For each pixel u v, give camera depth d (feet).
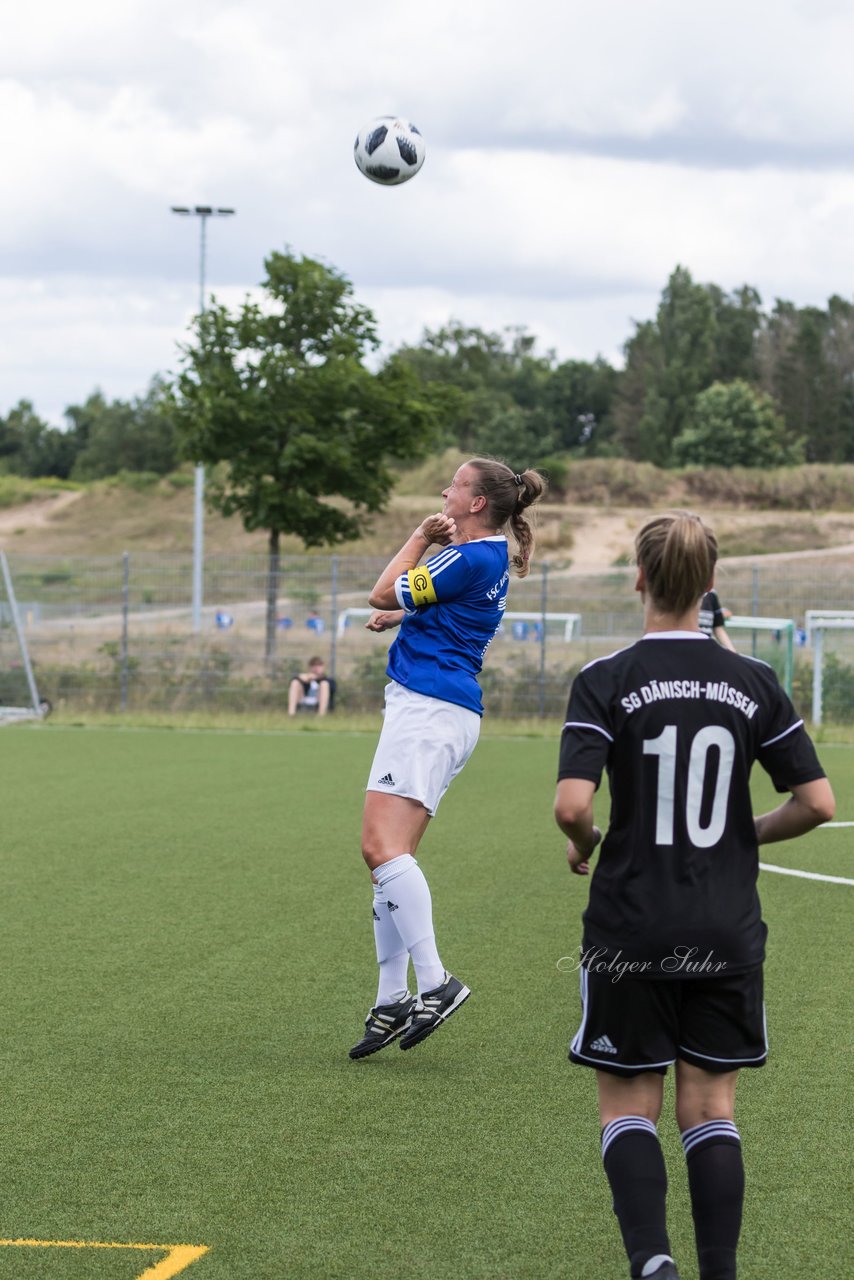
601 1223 17.31
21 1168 19.08
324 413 111.04
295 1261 16.20
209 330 111.86
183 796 59.52
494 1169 19.08
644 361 465.88
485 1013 27.20
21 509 284.20
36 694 97.19
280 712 97.86
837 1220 17.51
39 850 46.09
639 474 266.36
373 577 117.50
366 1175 18.85
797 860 45.39
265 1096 22.18
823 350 478.18
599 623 117.60
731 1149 14.39
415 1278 15.78
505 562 24.34
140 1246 16.58
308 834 49.55
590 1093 22.38
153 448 412.77
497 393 471.21
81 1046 24.90
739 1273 15.99
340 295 112.16
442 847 47.06
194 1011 27.27
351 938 33.71
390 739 24.07
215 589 110.11
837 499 265.95
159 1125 20.81
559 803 14.37
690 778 14.33
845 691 94.84
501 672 98.17
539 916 36.29
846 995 28.58
